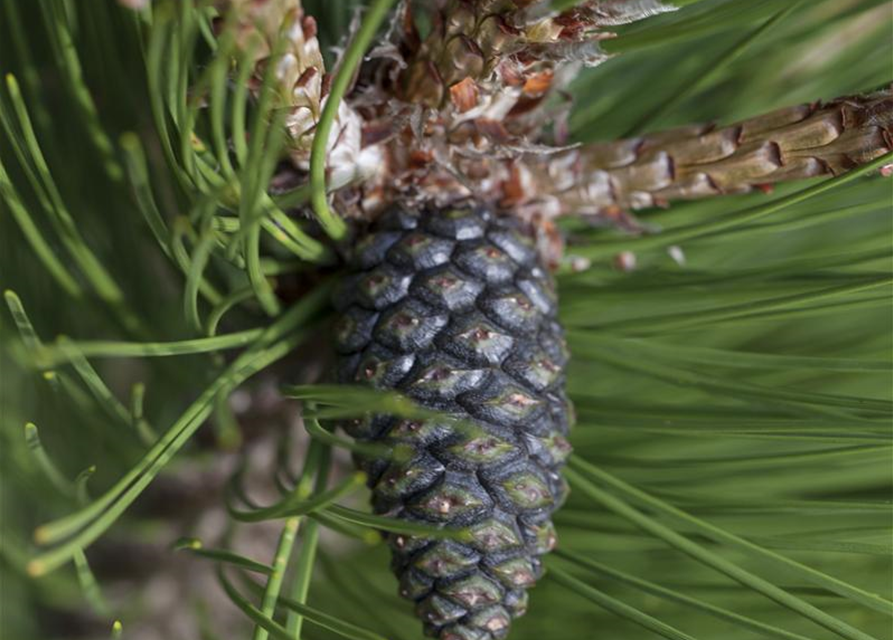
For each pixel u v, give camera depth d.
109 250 0.36
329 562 0.36
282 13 0.29
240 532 0.38
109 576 0.39
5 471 0.36
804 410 0.32
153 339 0.34
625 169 0.32
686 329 0.34
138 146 0.29
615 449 0.36
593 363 0.37
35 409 0.40
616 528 0.34
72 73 0.31
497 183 0.32
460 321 0.31
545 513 0.31
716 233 0.33
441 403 0.30
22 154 0.31
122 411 0.31
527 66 0.30
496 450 0.30
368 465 0.31
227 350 0.35
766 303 0.31
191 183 0.30
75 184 0.35
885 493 0.35
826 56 0.35
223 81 0.28
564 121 0.33
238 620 0.39
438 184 0.32
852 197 0.35
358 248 0.32
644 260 0.36
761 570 0.35
